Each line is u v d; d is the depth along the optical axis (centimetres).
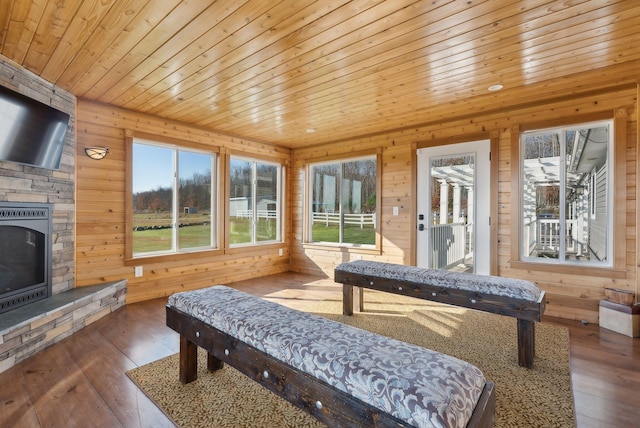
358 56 256
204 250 471
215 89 323
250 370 156
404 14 201
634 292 307
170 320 215
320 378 127
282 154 591
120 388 204
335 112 397
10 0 184
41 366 231
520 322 234
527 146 372
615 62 267
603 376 220
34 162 279
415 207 455
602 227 334
